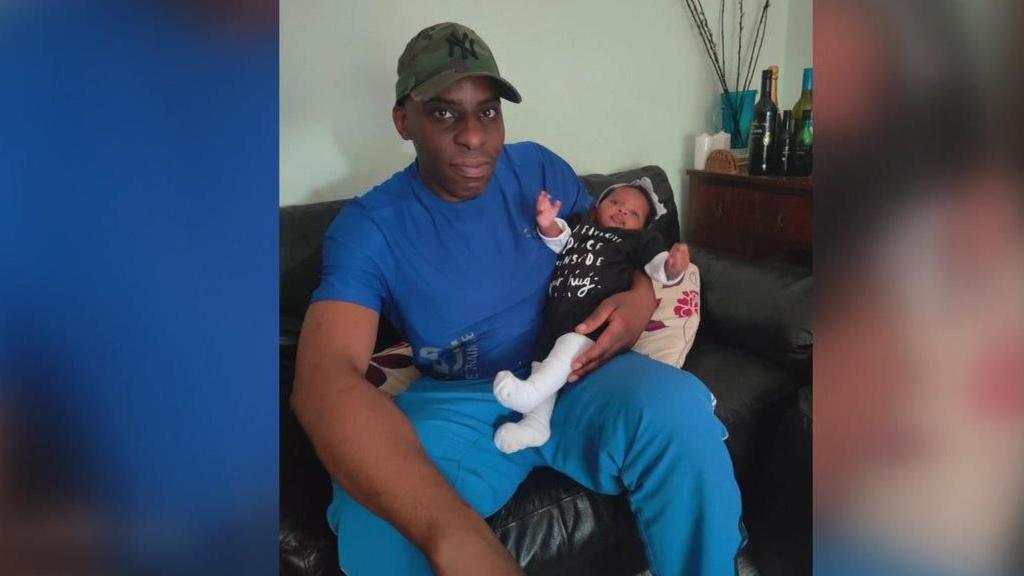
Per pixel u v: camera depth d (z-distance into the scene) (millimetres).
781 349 1356
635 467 967
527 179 1286
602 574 1115
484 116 1109
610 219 1304
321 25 1454
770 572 1285
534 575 994
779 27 2193
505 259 1186
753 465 1298
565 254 1221
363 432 880
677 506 941
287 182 1488
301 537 922
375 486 850
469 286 1149
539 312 1220
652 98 2018
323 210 1364
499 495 1016
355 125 1539
